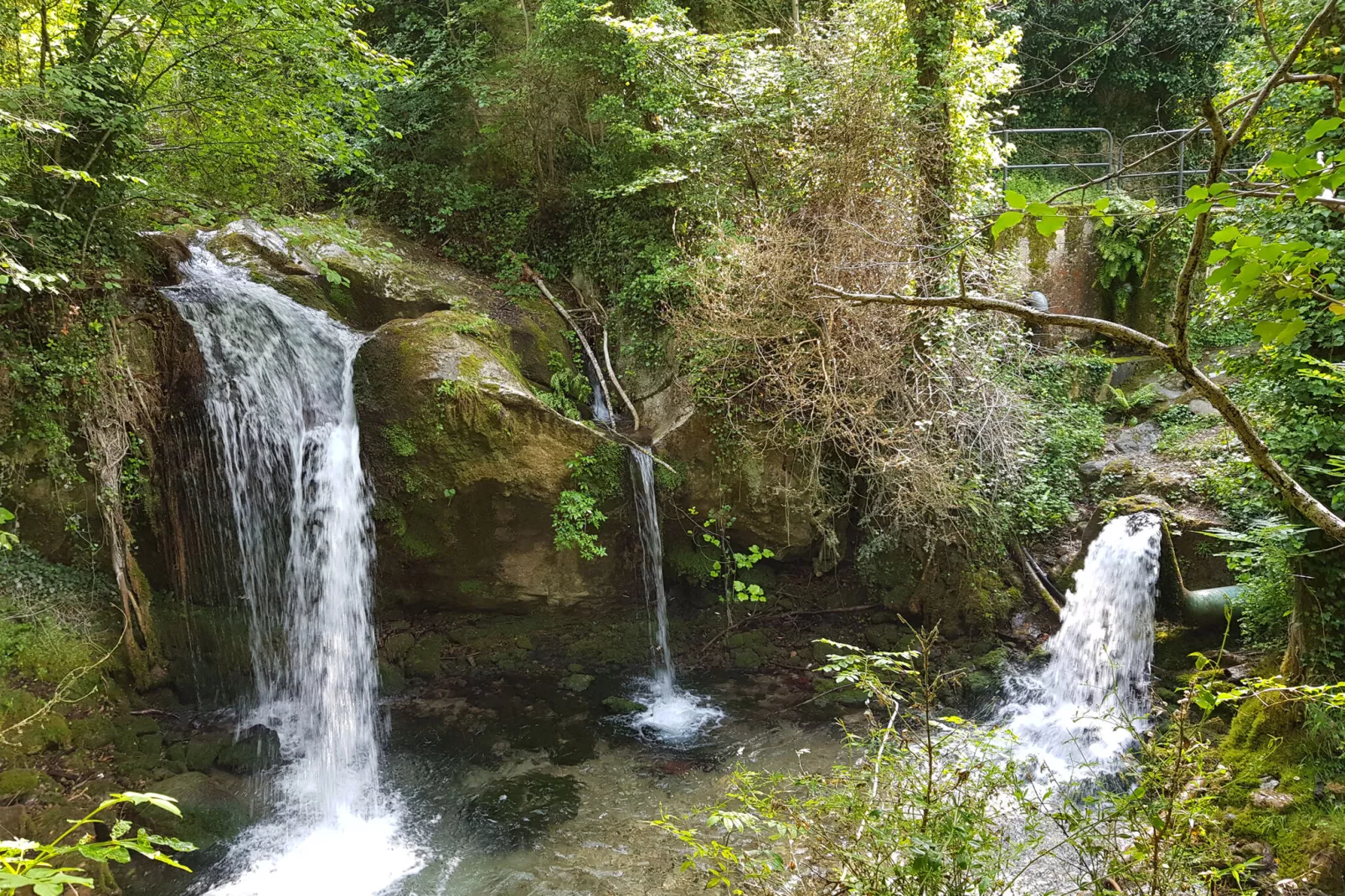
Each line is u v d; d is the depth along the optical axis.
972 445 8.70
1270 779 5.55
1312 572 5.76
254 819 6.39
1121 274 11.86
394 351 8.67
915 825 3.06
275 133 8.62
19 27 7.06
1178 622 7.90
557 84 11.14
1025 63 16.31
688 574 9.51
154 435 8.07
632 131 9.70
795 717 7.91
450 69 11.23
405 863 5.90
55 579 7.30
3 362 7.05
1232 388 6.55
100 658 7.12
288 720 7.95
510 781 6.96
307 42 7.92
